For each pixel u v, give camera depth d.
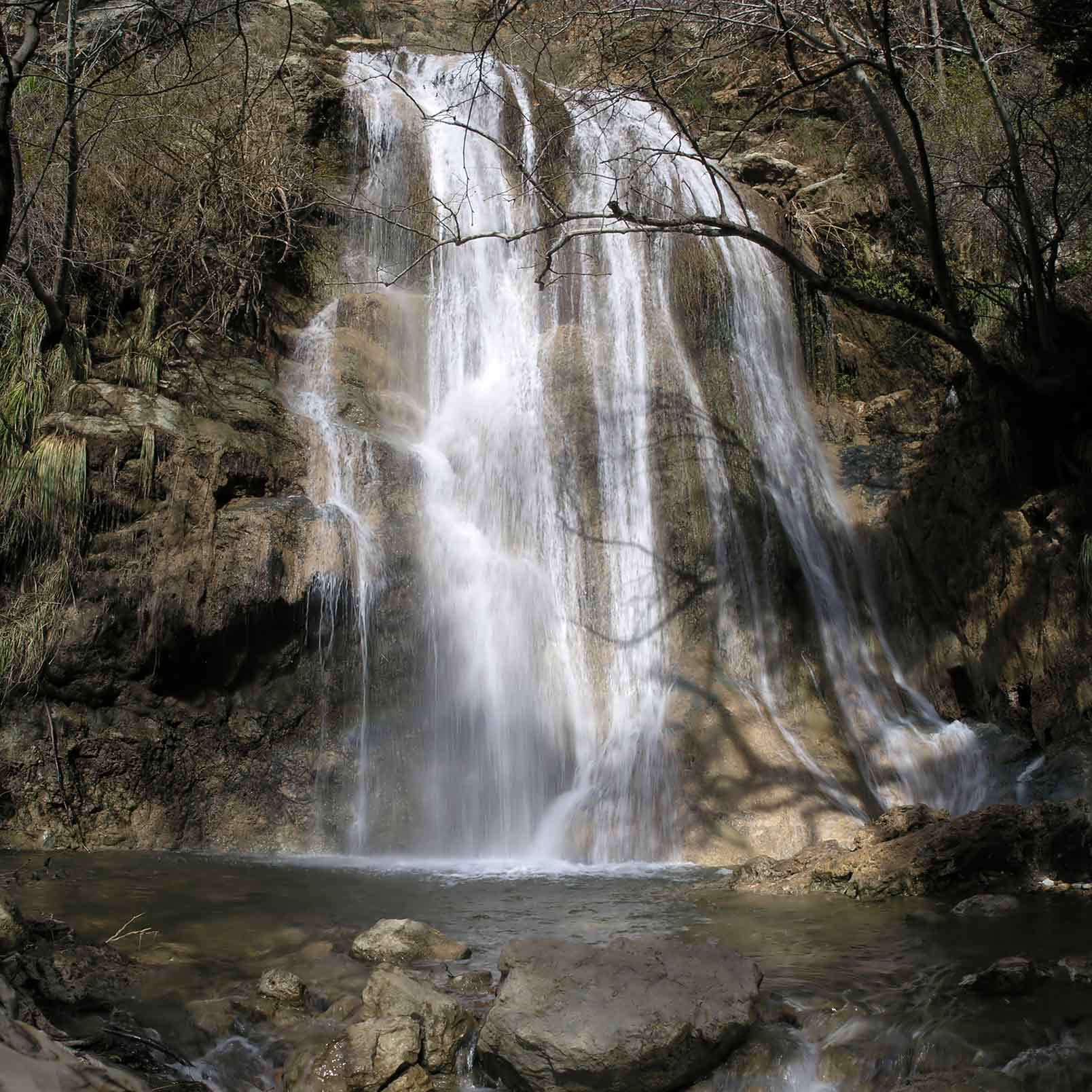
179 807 10.23
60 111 12.26
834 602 12.80
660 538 12.23
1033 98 13.20
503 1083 5.00
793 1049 5.03
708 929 6.90
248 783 10.42
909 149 16.41
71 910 7.09
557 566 12.11
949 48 11.41
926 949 6.35
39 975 5.42
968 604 11.94
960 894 7.85
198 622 10.27
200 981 5.73
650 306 13.84
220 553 10.41
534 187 9.73
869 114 17.16
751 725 10.89
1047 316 11.56
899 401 15.60
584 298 14.16
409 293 14.82
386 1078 4.91
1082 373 11.30
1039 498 11.43
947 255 15.88
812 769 10.61
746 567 12.38
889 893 7.82
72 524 10.09
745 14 11.75
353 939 6.58
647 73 11.70
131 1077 3.79
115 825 9.98
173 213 13.00
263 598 10.37
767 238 9.67
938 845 8.13
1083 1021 5.10
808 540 13.13
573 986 5.27
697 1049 4.93
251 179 13.52
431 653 11.02
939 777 11.02
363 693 10.74
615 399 12.94
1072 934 6.63
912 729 11.71
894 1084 4.80
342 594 10.66
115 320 12.14
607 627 11.85
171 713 10.32
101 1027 5.07
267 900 7.64
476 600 11.40
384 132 15.70
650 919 7.20
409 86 17.08
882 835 8.77
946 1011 5.22
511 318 14.45
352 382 13.30
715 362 14.03
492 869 9.34
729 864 9.52
